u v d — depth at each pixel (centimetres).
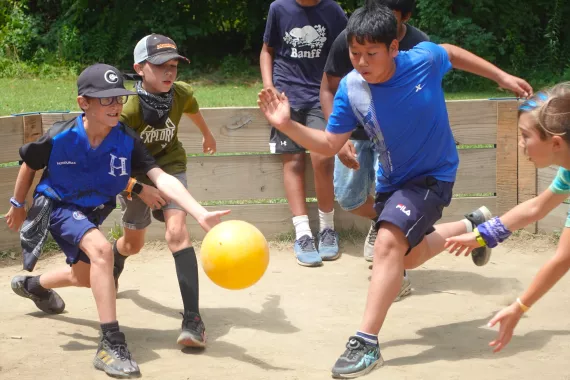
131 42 1773
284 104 462
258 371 471
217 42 1869
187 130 723
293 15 706
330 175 698
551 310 568
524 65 1716
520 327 537
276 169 736
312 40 704
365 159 653
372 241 686
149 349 509
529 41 1755
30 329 543
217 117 723
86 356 495
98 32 1769
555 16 1702
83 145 485
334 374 460
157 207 512
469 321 554
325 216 712
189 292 508
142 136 539
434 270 672
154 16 1766
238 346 514
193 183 730
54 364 482
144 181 557
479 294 613
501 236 445
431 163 489
